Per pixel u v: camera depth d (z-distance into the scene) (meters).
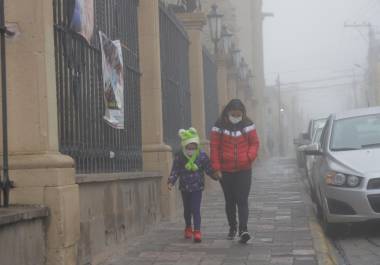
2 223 5.01
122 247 8.03
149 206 9.73
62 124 6.67
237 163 8.35
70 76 6.95
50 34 6.11
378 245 8.65
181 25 14.38
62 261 5.86
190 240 8.67
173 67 13.30
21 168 5.91
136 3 10.55
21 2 5.97
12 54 5.98
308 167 14.24
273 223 10.14
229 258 7.40
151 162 10.62
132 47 10.16
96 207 7.14
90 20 7.51
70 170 6.13
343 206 8.87
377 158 9.12
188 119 15.33
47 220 5.86
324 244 8.19
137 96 10.38
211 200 14.00
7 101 6.00
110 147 8.46
